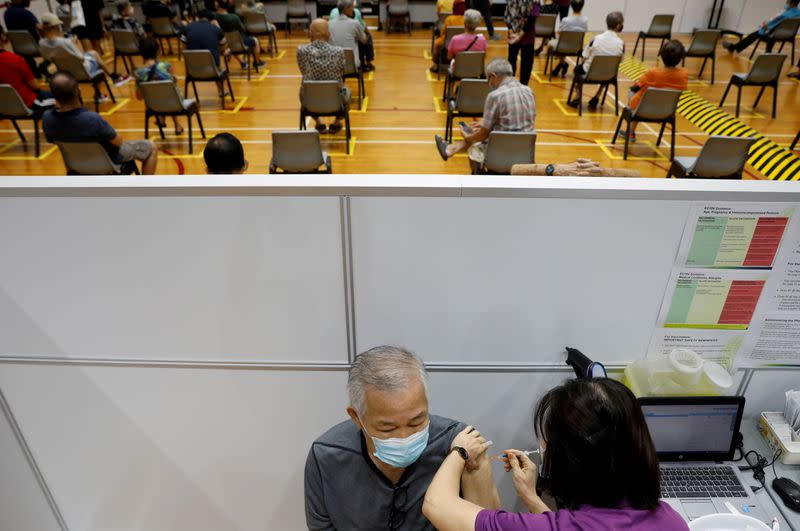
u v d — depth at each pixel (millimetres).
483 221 1161
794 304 1282
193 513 1725
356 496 1171
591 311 1302
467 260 1218
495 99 3514
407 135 5363
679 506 1328
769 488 1376
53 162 4762
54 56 5496
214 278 1259
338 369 1400
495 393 1449
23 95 4840
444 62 7273
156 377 1431
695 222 1163
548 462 911
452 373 1410
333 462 1142
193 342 1365
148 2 7746
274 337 1348
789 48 9445
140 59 8180
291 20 9484
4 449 1575
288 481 1635
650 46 9547
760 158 5020
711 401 1386
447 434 1166
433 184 1125
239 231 1188
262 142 5141
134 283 1274
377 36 9484
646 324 1328
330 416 1491
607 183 1146
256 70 7469
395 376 985
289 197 1137
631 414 841
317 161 3670
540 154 5008
